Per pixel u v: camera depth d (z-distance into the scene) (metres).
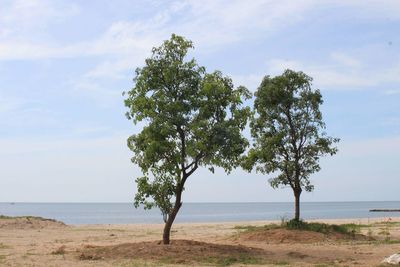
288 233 31.89
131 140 24.33
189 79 24.34
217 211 190.75
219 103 24.09
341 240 31.38
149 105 23.75
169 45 24.55
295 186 34.75
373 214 126.38
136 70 24.55
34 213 162.00
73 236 38.44
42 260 21.75
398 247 27.31
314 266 20.34
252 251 24.91
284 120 34.97
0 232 40.44
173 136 23.88
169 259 21.58
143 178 24.09
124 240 34.78
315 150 34.44
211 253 23.09
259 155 33.97
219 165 23.94
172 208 24.67
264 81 35.53
